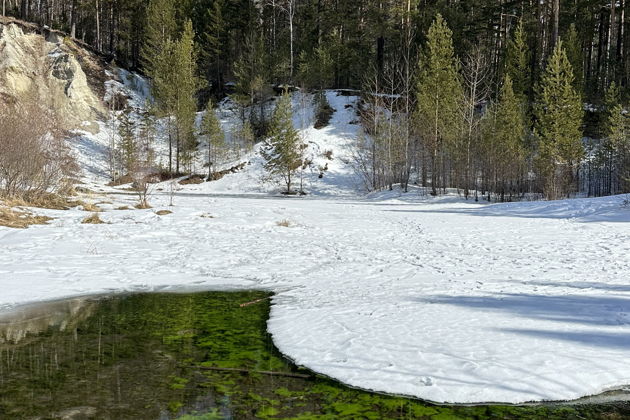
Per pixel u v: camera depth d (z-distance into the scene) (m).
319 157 48.59
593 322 6.24
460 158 36.78
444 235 15.71
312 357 5.38
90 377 4.83
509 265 10.54
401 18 48.84
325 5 61.66
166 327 6.60
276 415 4.07
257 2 62.75
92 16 66.62
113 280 9.34
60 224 15.69
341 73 61.25
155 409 4.14
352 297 7.94
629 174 33.44
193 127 50.38
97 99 55.00
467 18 54.66
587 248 12.70
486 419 4.03
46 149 22.88
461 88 40.94
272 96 55.84
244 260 11.38
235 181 47.19
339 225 18.30
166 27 55.38
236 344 5.89
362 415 4.10
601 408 4.21
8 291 8.29
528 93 50.44
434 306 7.21
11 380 4.73
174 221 17.56
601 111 46.84
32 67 50.59
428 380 4.65
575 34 46.16
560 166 35.56
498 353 5.25
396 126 42.56
